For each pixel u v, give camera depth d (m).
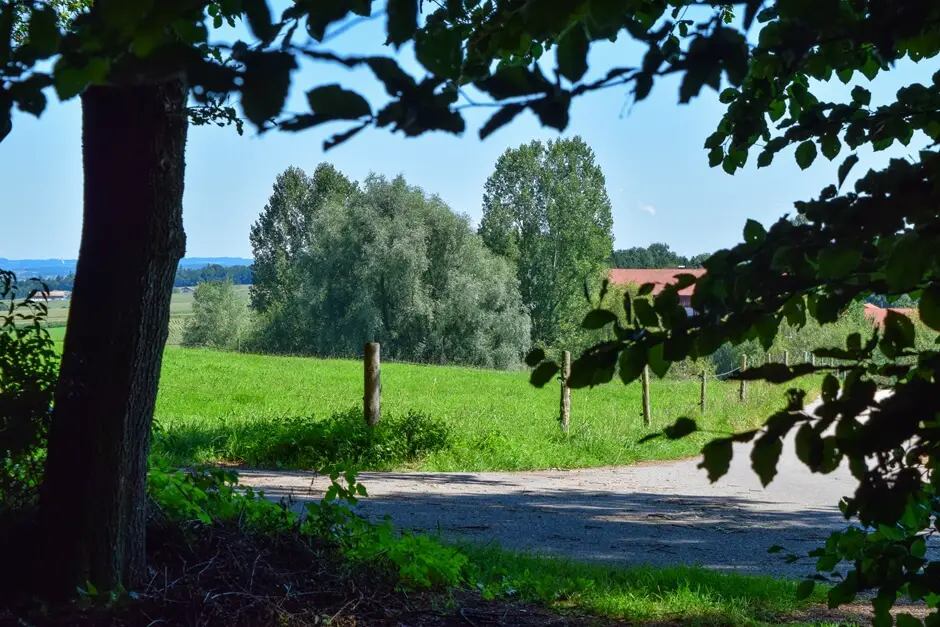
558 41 1.22
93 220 4.25
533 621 5.24
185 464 11.97
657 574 6.64
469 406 23.64
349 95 1.06
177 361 35.66
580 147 80.00
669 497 11.66
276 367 36.72
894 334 1.79
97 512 4.27
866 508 1.60
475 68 1.36
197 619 4.15
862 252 1.83
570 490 11.97
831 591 2.48
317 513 5.84
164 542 4.95
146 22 0.97
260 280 95.94
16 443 4.48
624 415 22.11
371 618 4.89
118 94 4.15
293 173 97.50
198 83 1.04
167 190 4.27
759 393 29.17
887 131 2.55
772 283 1.83
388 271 63.78
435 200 67.88
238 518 5.58
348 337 64.00
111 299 4.23
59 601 4.18
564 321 74.38
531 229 78.56
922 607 6.04
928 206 1.71
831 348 1.85
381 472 12.84
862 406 1.58
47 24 1.06
